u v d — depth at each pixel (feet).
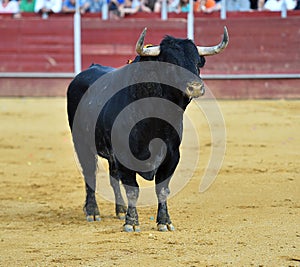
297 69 85.92
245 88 86.28
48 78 88.12
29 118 74.59
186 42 30.81
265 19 85.76
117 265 27.04
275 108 78.59
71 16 90.79
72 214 37.83
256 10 90.48
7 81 88.17
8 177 48.85
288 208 37.50
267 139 62.34
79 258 28.19
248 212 36.73
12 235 32.63
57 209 39.14
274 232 31.99
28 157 56.54
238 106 79.82
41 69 88.17
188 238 31.22
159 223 32.89
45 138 64.85
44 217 37.01
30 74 87.92
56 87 88.28
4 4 92.53
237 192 42.11
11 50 88.02
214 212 36.96
